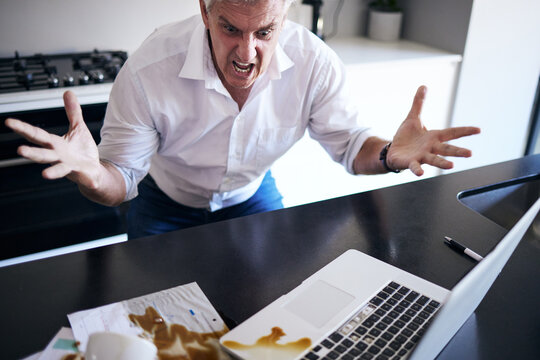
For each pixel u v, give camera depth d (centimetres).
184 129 128
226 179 138
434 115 259
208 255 91
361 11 286
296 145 235
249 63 105
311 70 128
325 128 137
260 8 94
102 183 106
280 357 68
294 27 130
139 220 146
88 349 62
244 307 79
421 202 112
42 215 195
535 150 299
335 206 109
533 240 100
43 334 72
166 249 93
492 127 278
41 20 218
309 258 91
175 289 82
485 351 71
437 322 57
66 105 90
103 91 186
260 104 127
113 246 93
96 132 192
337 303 78
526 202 127
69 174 91
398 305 78
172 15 237
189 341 71
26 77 185
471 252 93
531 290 85
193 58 115
